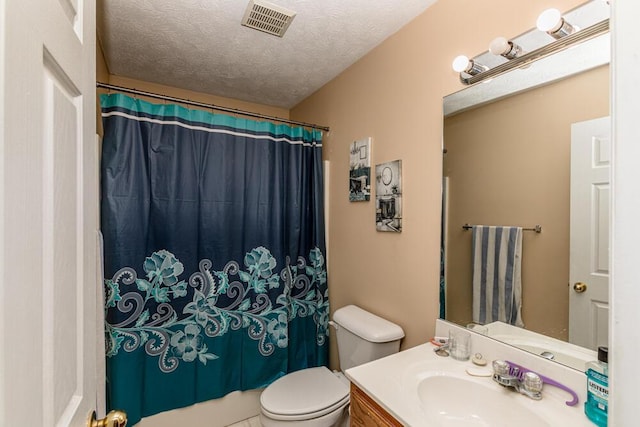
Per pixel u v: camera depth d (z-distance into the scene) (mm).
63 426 495
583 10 908
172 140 1688
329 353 2156
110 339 1499
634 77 341
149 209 1616
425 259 1405
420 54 1437
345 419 1541
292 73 2064
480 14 1182
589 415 817
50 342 457
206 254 1776
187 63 1947
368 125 1773
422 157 1424
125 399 1521
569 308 938
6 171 337
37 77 409
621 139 350
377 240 1694
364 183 1772
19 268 365
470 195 1221
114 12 1452
